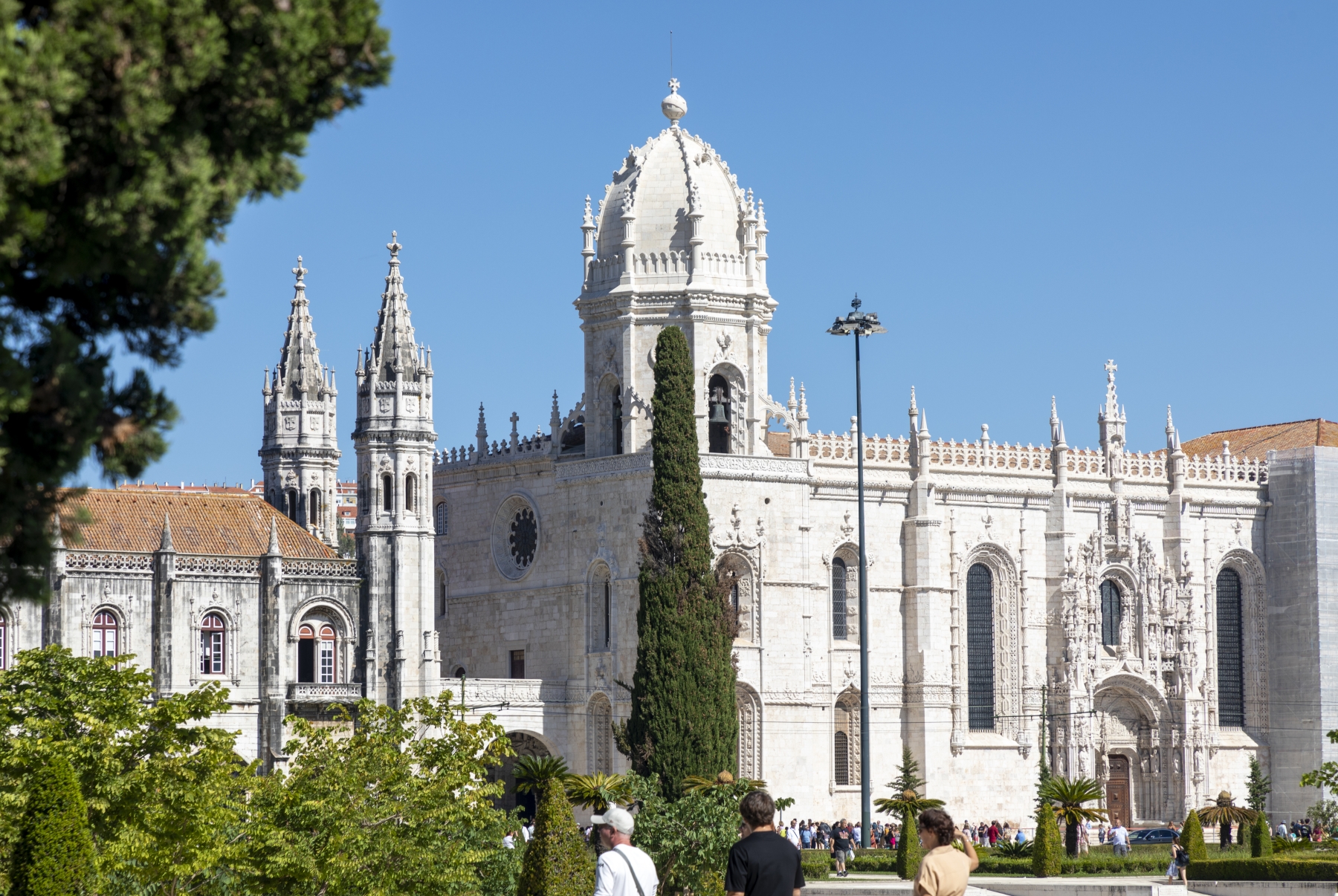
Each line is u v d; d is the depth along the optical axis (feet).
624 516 345.10
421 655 337.11
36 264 80.89
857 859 273.33
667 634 307.78
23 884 125.49
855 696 363.15
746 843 90.79
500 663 371.56
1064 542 385.29
